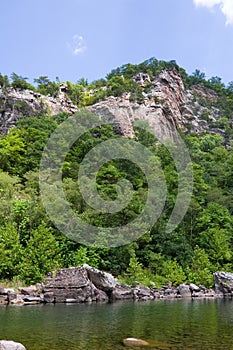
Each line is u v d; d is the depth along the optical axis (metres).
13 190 35.19
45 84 95.69
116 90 88.88
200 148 81.94
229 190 53.44
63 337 12.30
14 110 71.81
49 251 25.88
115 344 11.34
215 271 35.62
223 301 25.92
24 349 9.88
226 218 42.38
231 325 15.05
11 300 21.44
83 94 98.50
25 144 49.44
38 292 23.08
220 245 38.06
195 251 36.59
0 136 61.38
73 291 23.31
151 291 28.19
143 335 12.88
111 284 25.14
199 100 130.12
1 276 25.02
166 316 17.47
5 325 14.36
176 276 32.06
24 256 25.53
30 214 30.23
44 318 16.19
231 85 155.12
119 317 16.86
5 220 29.70
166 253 36.34
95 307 20.56
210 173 58.94
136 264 29.69
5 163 45.06
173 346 11.23
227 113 126.06
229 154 71.12
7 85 77.44
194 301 25.66
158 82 108.94
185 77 146.50
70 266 28.34
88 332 13.23
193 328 14.32
